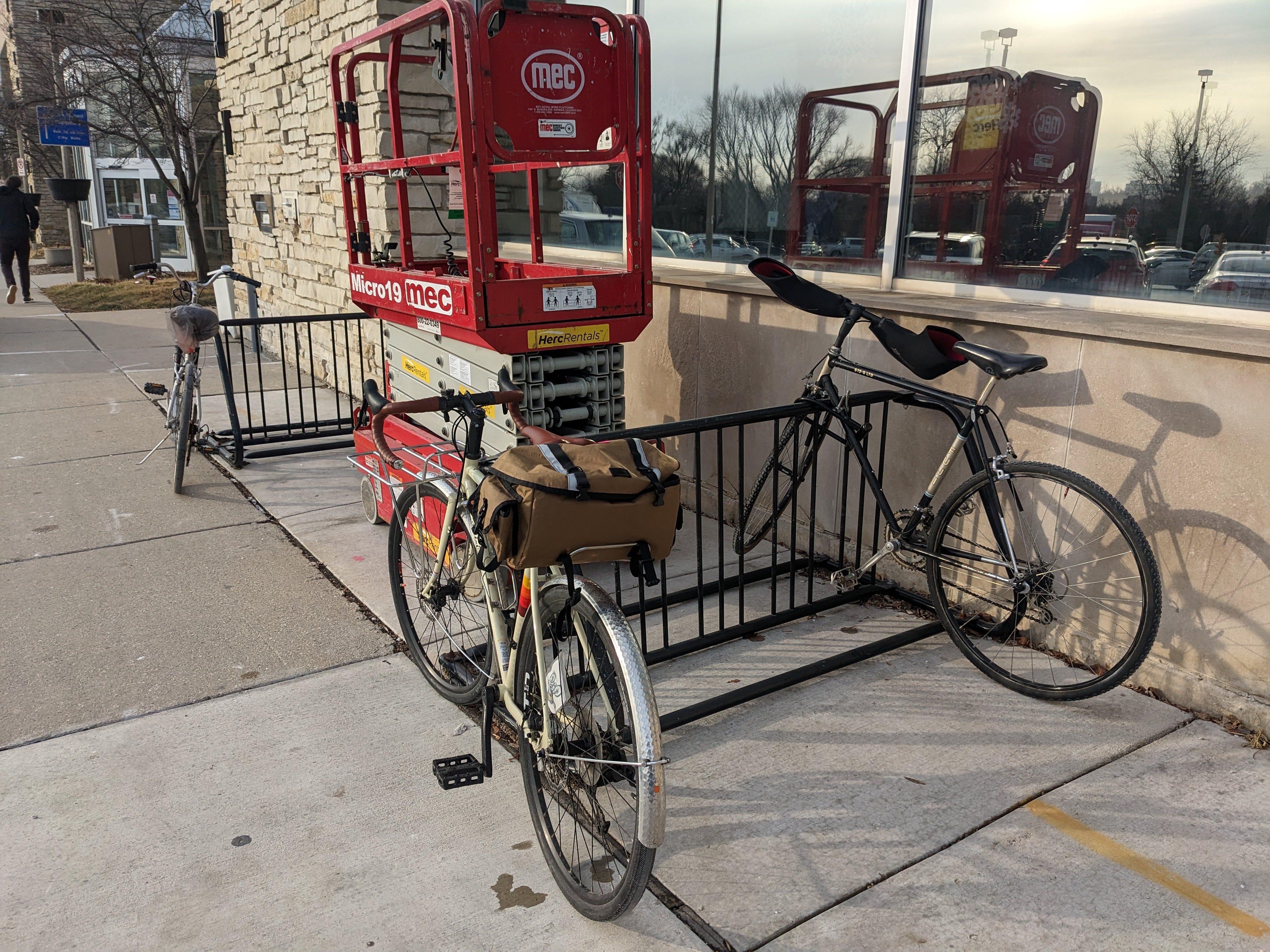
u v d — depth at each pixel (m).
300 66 6.90
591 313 3.71
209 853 2.34
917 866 2.24
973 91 3.54
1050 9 3.25
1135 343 2.85
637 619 3.67
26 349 9.47
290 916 2.12
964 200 3.65
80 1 12.52
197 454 6.05
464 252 6.20
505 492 1.94
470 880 2.23
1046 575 2.89
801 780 2.59
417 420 4.43
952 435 3.50
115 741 2.84
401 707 3.04
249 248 9.21
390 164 3.98
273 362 8.93
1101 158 3.19
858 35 3.94
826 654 3.34
